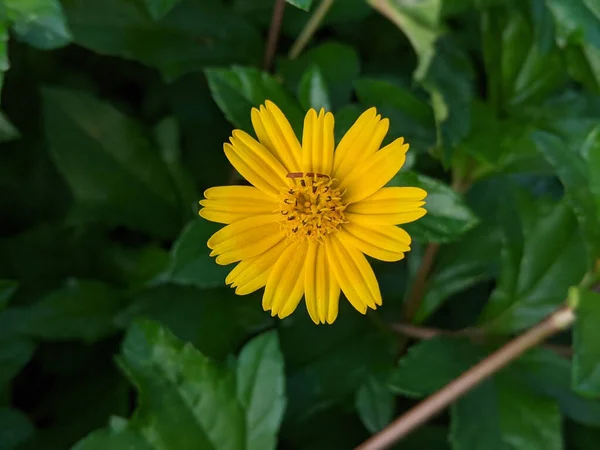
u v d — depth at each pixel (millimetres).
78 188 116
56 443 106
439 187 83
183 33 114
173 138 119
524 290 98
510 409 93
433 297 108
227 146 74
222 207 75
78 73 133
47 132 115
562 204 97
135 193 118
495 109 108
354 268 76
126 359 90
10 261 117
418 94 118
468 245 108
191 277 89
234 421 89
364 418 101
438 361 96
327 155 75
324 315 76
